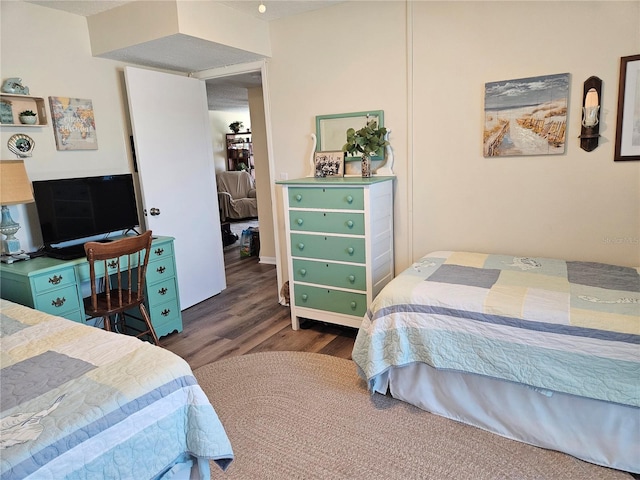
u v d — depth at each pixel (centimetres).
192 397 137
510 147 265
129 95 320
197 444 135
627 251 245
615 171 240
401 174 307
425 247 309
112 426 117
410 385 216
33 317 184
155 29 275
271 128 359
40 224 268
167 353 146
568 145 249
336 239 286
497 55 260
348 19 306
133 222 327
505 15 254
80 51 304
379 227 288
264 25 336
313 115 336
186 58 334
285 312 358
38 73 280
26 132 276
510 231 276
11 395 123
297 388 238
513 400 187
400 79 295
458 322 195
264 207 516
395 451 185
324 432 199
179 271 367
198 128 382
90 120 312
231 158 923
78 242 311
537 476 167
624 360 162
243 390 238
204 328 331
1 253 269
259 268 504
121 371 134
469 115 275
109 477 116
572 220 256
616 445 168
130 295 272
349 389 235
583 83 239
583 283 208
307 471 175
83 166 311
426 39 280
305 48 328
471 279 223
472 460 177
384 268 302
